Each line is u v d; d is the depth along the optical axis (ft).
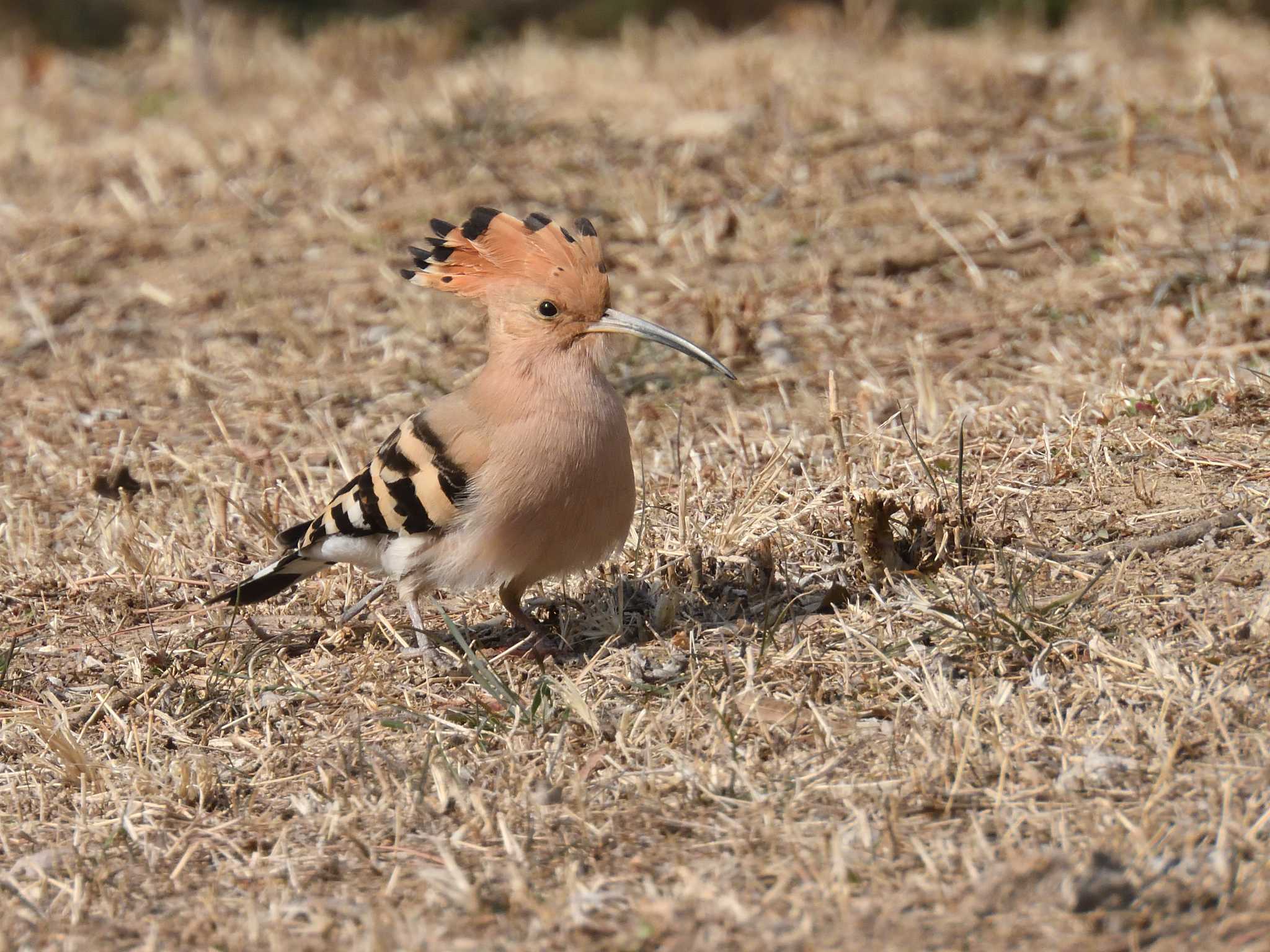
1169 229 49.67
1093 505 32.60
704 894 20.94
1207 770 23.08
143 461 42.57
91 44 101.65
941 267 50.24
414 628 30.60
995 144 60.08
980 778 23.67
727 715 26.20
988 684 26.35
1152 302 44.93
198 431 44.70
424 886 22.36
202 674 30.96
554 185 59.47
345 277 54.29
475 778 25.61
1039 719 25.21
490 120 65.77
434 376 46.57
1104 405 37.01
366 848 23.68
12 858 24.64
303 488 39.60
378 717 28.30
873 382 42.63
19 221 61.98
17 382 48.60
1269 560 29.04
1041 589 29.45
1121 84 66.39
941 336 45.60
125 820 25.25
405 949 20.48
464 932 20.84
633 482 29.73
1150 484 32.83
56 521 39.60
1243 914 19.48
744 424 41.37
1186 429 35.22
